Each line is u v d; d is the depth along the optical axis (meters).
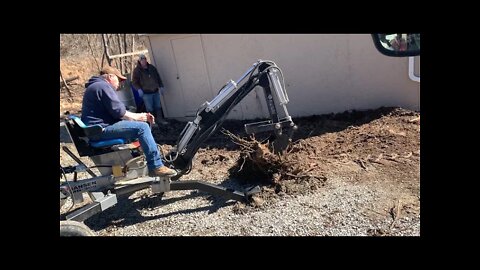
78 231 3.78
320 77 8.13
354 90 7.95
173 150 5.16
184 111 9.70
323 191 4.97
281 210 4.68
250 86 4.99
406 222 4.11
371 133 6.66
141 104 9.88
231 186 5.47
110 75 4.85
